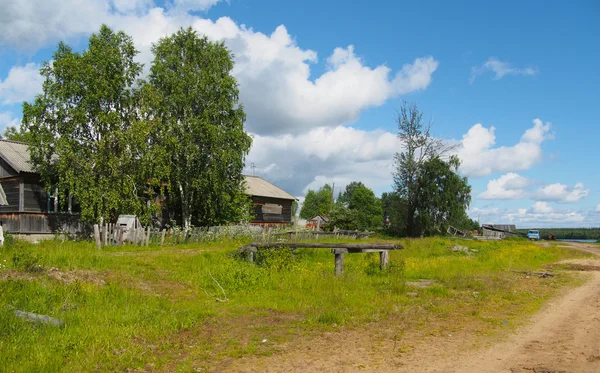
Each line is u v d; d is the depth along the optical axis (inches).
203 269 579.8
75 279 442.3
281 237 1146.0
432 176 2076.8
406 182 2108.8
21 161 1013.8
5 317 306.3
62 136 967.0
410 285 565.6
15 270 447.2
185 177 1230.3
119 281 470.3
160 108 1163.3
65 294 390.3
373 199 3344.0
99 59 1018.1
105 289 424.2
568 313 407.8
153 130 1101.7
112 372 246.4
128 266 554.3
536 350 288.0
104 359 263.4
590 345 299.0
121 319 342.6
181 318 359.9
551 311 416.8
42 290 382.3
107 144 1016.9
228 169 1280.8
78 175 979.9
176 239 965.2
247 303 437.1
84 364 253.0
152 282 497.7
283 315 393.7
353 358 273.3
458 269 722.2
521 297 491.8
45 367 243.1
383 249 647.8
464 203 2155.5
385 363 263.1
